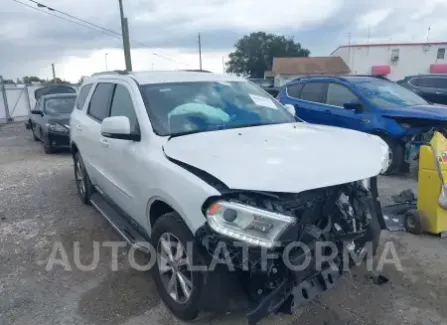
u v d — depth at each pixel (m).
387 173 7.08
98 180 4.96
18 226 5.21
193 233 2.71
